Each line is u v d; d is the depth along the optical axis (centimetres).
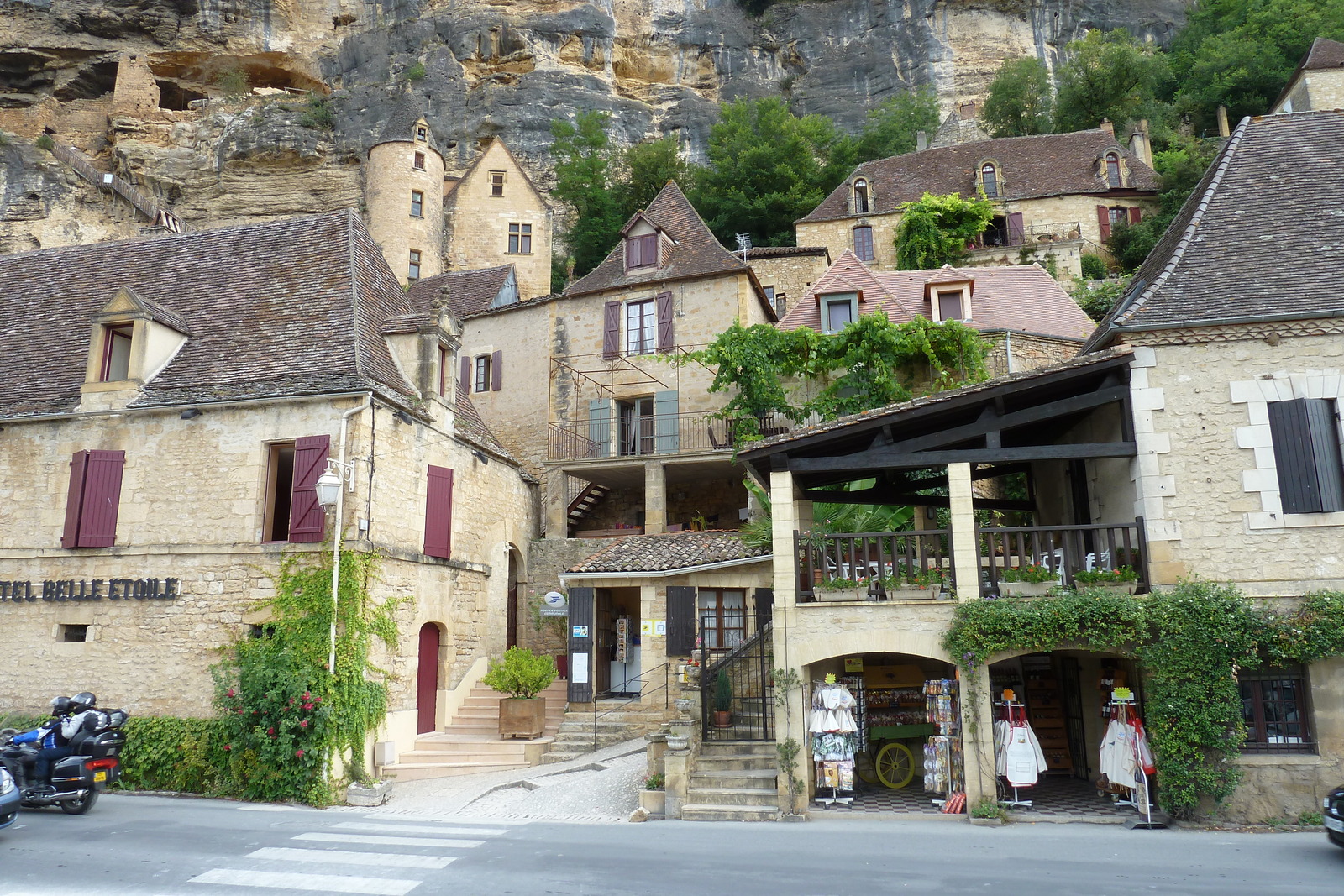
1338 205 1216
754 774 1159
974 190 3638
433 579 1599
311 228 1811
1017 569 1110
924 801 1148
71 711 1180
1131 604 1023
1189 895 712
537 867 823
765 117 4259
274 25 4731
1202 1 5084
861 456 1140
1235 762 1010
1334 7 4306
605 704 1653
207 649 1388
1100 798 1168
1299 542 1037
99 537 1460
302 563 1371
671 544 1814
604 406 2361
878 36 4984
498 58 4744
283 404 1449
